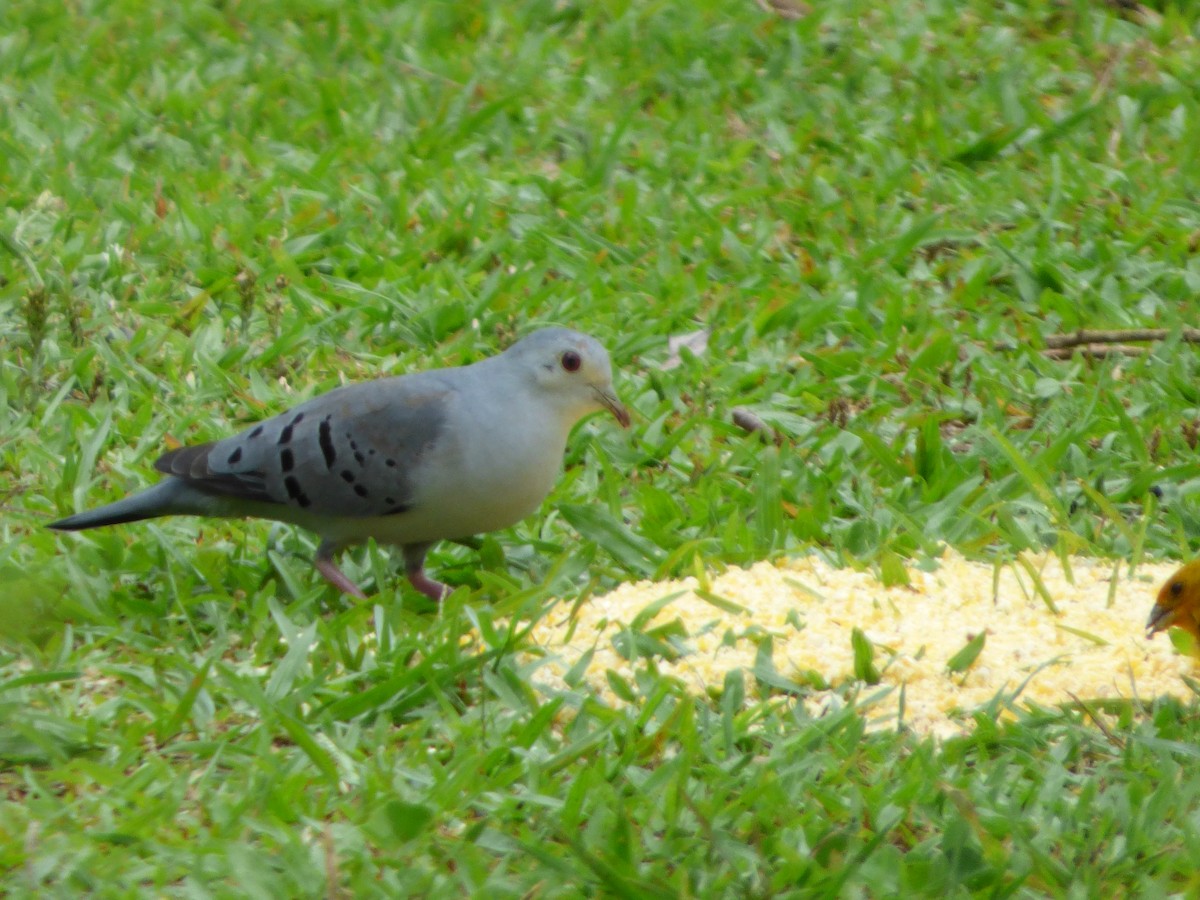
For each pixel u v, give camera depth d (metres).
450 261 14.59
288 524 10.31
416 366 12.95
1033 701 8.70
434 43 18.83
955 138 17.20
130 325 13.19
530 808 7.65
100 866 7.13
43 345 12.52
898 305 13.87
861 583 10.00
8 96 16.80
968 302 14.34
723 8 19.48
